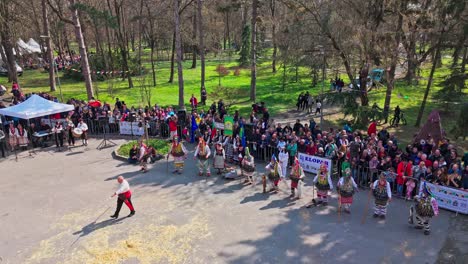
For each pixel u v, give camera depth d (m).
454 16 19.88
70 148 21.11
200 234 11.73
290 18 26.16
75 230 12.20
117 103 26.05
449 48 23.84
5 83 41.34
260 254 10.59
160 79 44.84
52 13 49.91
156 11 45.62
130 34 69.69
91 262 10.45
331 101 23.53
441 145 15.86
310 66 25.59
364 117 22.36
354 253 10.52
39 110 20.80
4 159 19.55
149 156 18.39
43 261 10.59
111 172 17.30
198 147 16.45
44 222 12.78
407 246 10.80
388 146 15.45
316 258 10.34
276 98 33.25
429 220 12.18
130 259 10.52
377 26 22.80
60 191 15.28
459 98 24.77
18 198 14.72
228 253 10.68
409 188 13.56
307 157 16.53
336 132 18.53
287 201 13.94
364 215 12.70
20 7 34.94
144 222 12.59
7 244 11.51
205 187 15.38
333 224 12.16
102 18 30.33
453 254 10.34
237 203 13.84
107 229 12.20
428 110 28.06
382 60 22.23
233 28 73.12
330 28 23.38
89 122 23.95
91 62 44.88
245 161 15.41
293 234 11.58
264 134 18.41
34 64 55.88
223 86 39.06
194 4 45.00
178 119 22.86
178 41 26.47
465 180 12.82
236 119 21.44
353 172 15.14
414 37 22.23
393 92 33.44
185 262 10.32
